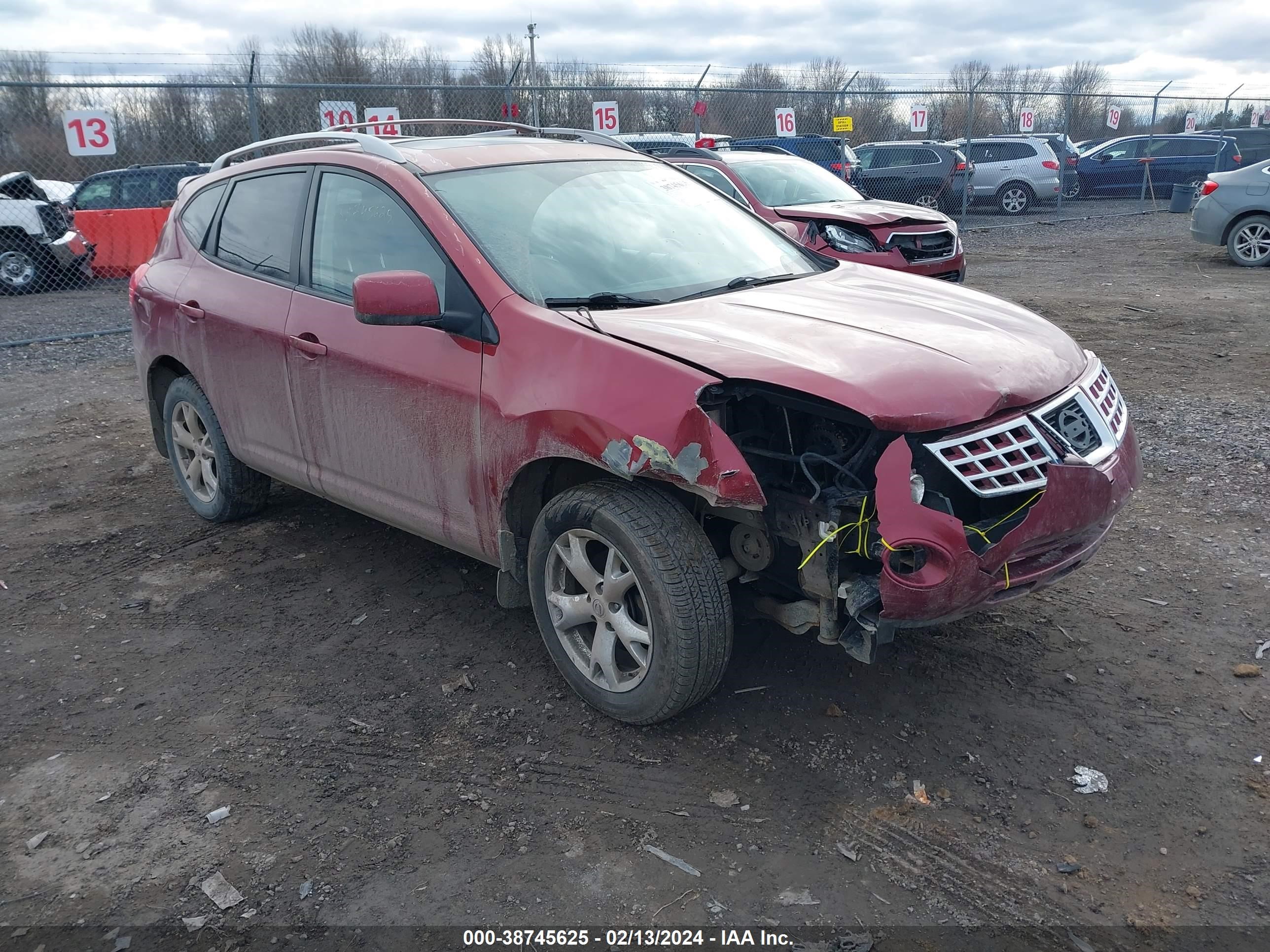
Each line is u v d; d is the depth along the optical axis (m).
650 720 3.21
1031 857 2.69
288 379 4.18
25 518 5.48
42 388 8.63
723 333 3.12
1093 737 3.19
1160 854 2.68
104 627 4.19
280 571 4.68
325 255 4.08
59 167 16.98
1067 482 2.85
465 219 3.63
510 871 2.70
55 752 3.32
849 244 9.50
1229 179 13.43
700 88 15.85
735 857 2.73
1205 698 3.37
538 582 3.42
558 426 3.08
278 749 3.29
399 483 3.81
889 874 2.65
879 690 3.49
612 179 4.24
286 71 19.92
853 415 2.72
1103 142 27.28
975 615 3.99
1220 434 6.03
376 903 2.61
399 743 3.30
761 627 3.93
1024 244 17.11
